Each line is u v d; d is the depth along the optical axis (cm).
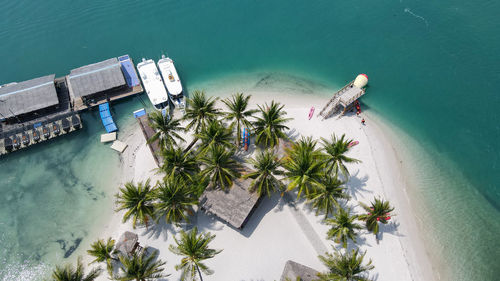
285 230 3453
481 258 3322
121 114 4691
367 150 4147
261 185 3228
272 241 3384
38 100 4462
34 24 6197
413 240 3425
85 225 3672
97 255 2981
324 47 5512
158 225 3534
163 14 6272
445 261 3306
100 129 4556
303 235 3416
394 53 5312
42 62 5475
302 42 5622
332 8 6203
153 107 4756
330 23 5912
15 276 3375
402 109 4603
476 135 4278
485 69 4928
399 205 3681
